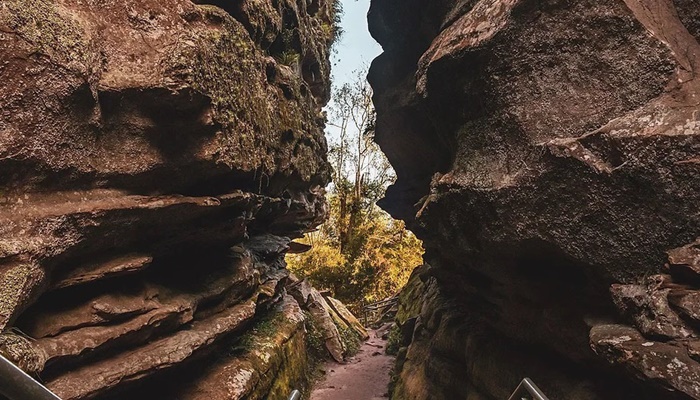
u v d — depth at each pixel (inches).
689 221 133.9
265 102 326.0
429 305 430.0
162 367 197.3
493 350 261.9
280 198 423.2
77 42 170.4
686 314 123.1
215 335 247.3
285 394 335.0
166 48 208.1
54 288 169.9
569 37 170.9
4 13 147.9
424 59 258.4
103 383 169.8
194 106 216.7
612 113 158.7
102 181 189.5
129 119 199.5
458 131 234.2
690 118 133.0
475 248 226.4
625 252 150.7
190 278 264.8
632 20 154.9
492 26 194.5
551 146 163.5
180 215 227.9
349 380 510.3
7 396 44.1
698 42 154.2
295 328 431.5
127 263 200.2
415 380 370.0
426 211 261.9
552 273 195.9
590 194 155.7
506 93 191.5
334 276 886.4
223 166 240.8
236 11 322.3
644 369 124.9
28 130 153.9
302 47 508.1
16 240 146.4
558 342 202.5
